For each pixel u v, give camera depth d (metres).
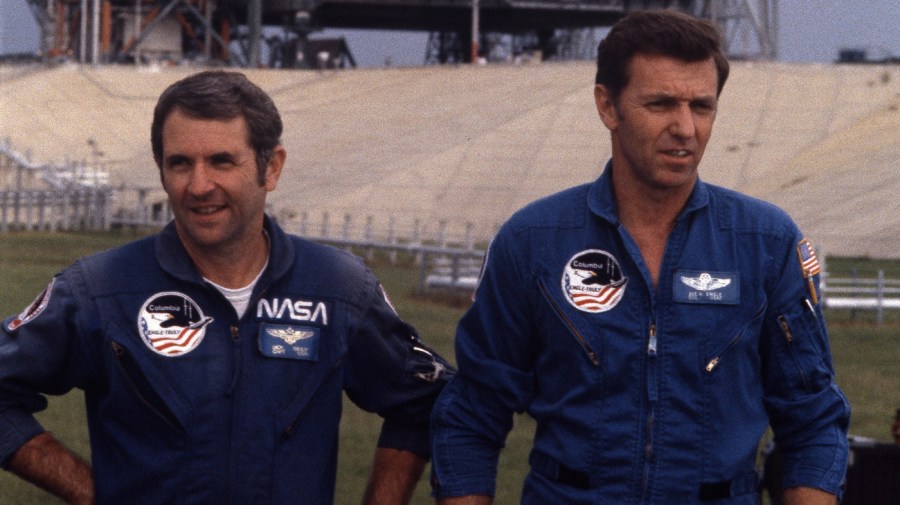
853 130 92.06
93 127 107.31
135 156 100.19
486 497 6.46
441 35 155.62
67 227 69.31
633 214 6.30
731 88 103.44
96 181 74.88
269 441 5.95
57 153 100.44
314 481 6.07
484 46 153.00
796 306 6.29
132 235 66.25
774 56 127.38
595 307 6.20
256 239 6.08
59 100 113.06
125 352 5.91
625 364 6.12
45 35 143.00
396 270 46.41
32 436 6.06
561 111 97.69
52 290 6.05
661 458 6.08
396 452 6.68
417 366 6.55
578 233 6.31
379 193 83.00
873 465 8.60
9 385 6.02
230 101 5.85
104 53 134.62
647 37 6.08
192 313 5.97
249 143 5.90
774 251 6.29
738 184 83.88
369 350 6.34
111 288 5.98
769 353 6.37
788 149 89.50
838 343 28.05
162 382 5.91
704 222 6.29
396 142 95.69
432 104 105.88
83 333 5.98
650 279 6.18
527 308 6.39
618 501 6.10
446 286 36.78
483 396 6.47
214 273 6.03
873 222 69.00
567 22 146.38
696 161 6.18
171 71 124.12
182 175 5.87
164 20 139.12
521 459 15.05
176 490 5.88
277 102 114.38
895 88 100.88
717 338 6.15
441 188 83.88
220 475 5.89
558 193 6.49
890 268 54.41
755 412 6.27
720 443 6.12
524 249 6.38
